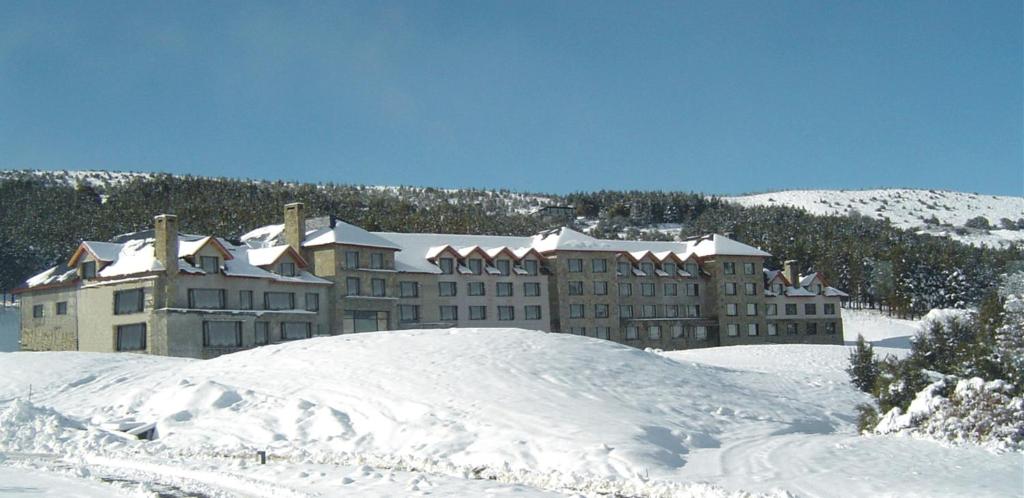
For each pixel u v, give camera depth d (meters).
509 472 17.67
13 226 118.06
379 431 23.33
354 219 149.38
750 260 91.31
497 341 33.88
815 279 97.06
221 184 176.88
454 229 137.25
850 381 37.62
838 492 15.31
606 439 20.58
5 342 82.50
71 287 59.69
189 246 58.19
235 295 58.56
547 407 24.55
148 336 54.62
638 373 31.09
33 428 23.61
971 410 21.86
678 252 92.06
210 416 25.45
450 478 16.92
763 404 30.30
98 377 34.12
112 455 20.56
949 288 120.56
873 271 126.94
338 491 15.38
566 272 80.75
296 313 61.72
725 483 16.41
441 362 30.30
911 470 17.25
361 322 66.75
